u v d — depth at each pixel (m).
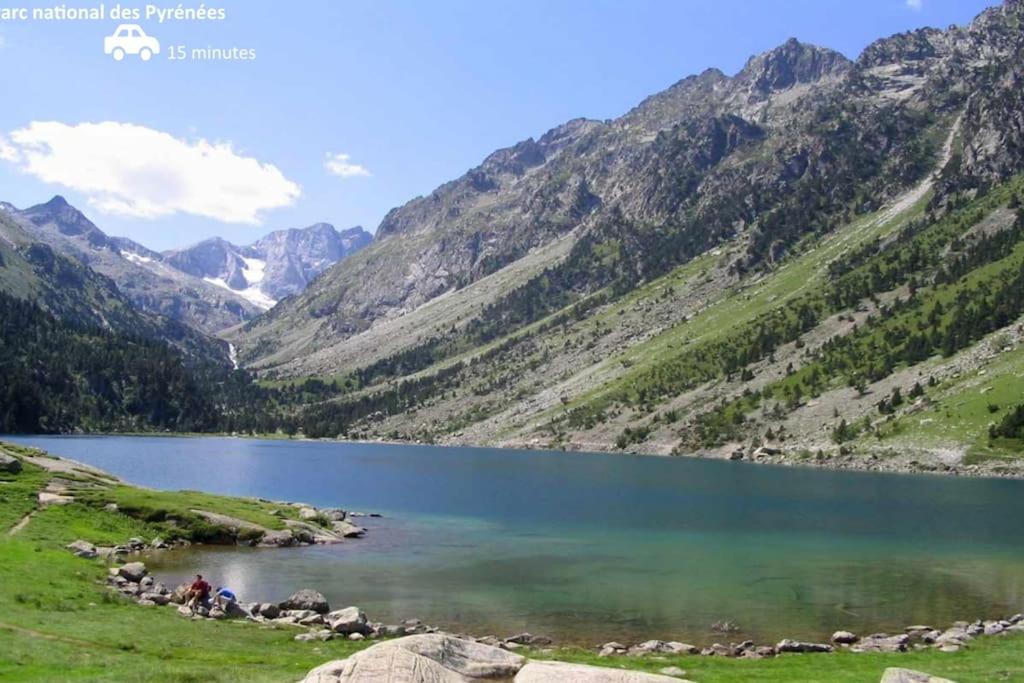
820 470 179.50
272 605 44.09
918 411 194.75
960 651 38.44
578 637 42.28
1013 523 93.38
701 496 125.06
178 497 79.44
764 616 47.44
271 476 159.12
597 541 79.00
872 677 31.61
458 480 155.75
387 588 54.88
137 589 45.19
